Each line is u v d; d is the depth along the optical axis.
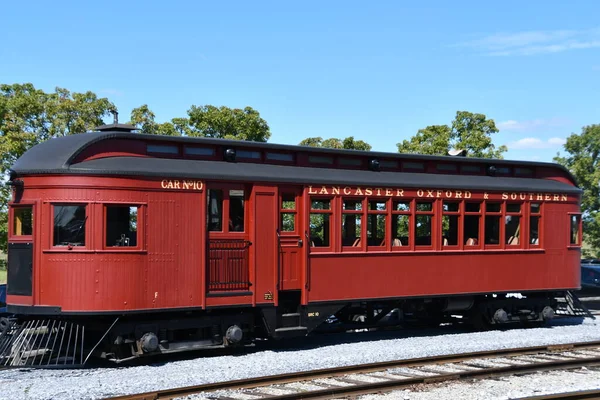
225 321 12.86
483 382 10.41
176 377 10.64
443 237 15.90
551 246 17.31
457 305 15.98
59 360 11.96
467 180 16.08
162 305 11.95
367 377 10.81
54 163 11.61
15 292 11.87
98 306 11.44
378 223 15.14
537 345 14.12
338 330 15.20
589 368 11.62
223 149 13.09
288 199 13.68
